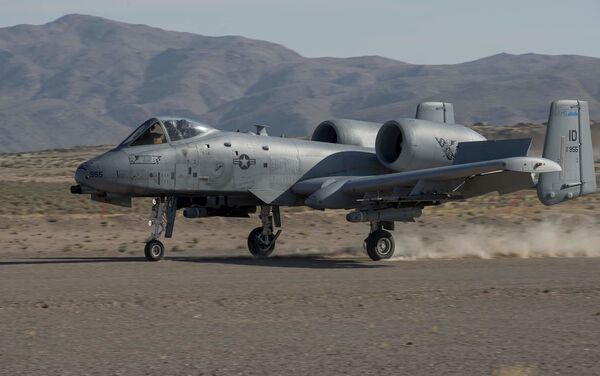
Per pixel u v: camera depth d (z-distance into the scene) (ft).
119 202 263.70
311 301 173.06
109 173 251.19
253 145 273.33
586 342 136.05
